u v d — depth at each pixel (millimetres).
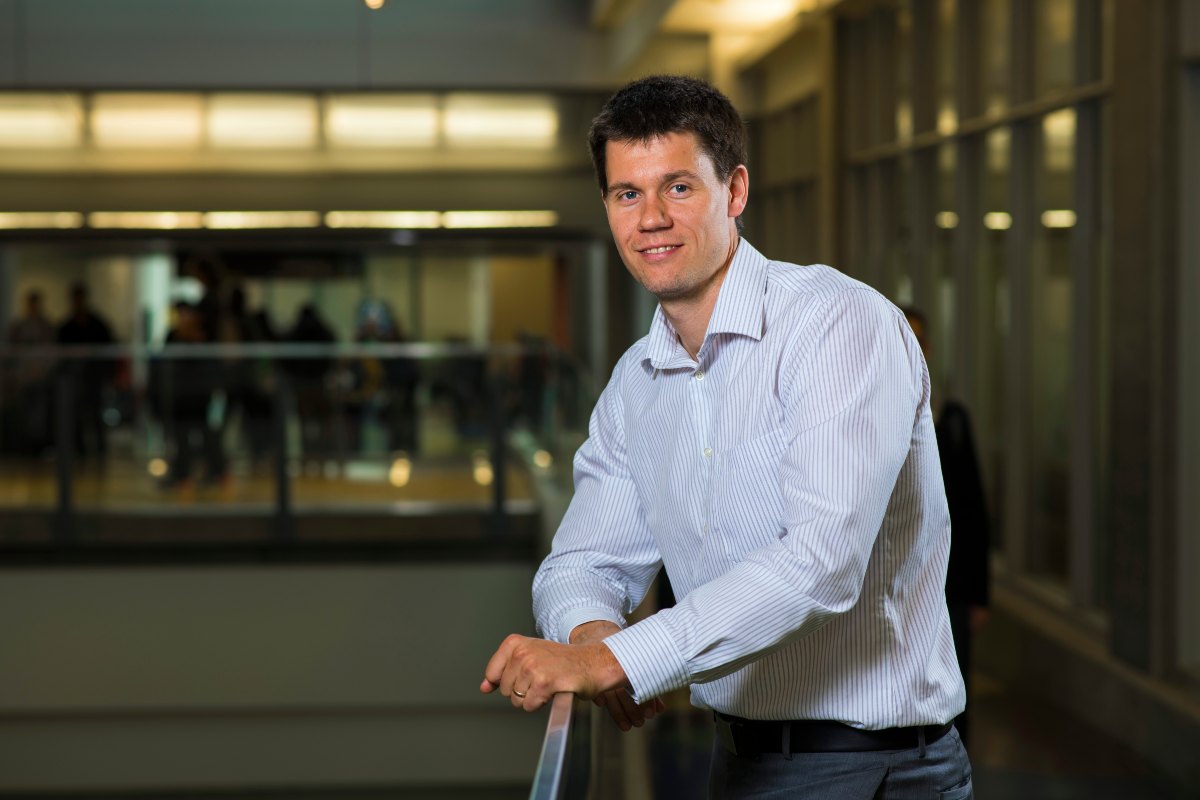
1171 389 6277
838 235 12117
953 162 9492
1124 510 6633
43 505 11000
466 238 16203
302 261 16203
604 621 1895
